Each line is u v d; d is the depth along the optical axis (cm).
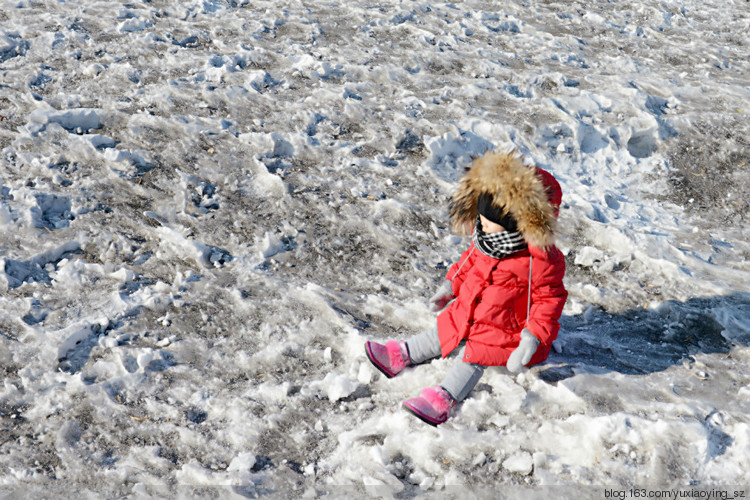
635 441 286
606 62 720
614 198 511
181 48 690
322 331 370
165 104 590
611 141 563
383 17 804
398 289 410
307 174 516
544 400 312
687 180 540
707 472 276
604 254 441
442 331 325
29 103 584
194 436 307
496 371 331
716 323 376
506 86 643
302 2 848
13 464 293
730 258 449
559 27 820
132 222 455
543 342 299
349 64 672
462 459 289
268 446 304
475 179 302
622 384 323
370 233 461
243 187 499
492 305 306
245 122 575
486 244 308
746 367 344
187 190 487
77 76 633
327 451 302
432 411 298
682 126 584
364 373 338
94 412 318
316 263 433
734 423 296
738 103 628
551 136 568
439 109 600
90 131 555
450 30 786
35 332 356
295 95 617
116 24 739
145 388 333
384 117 586
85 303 386
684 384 329
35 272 410
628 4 905
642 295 407
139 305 385
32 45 680
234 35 731
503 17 833
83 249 433
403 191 502
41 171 501
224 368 348
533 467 283
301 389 331
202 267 421
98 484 286
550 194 301
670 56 749
